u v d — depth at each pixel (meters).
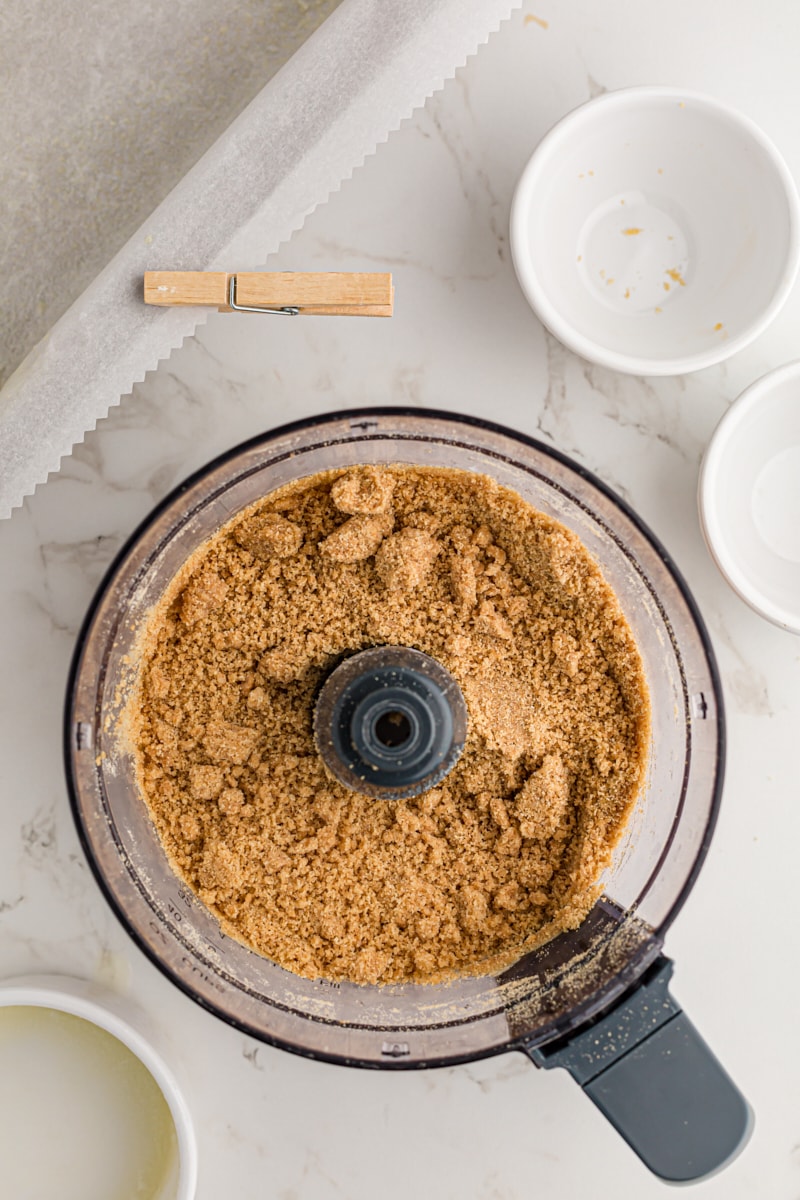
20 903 0.57
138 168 0.50
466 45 0.50
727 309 0.56
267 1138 0.58
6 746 0.57
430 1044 0.54
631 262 0.57
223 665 0.54
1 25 0.50
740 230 0.56
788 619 0.55
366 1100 0.58
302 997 0.55
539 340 0.58
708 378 0.58
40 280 0.50
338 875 0.54
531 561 0.54
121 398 0.57
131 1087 0.57
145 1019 0.57
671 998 0.53
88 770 0.54
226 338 0.57
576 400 0.58
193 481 0.54
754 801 0.59
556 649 0.54
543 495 0.54
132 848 0.54
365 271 0.57
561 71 0.58
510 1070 0.59
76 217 0.50
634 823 0.55
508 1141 0.59
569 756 0.55
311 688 0.55
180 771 0.55
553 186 0.56
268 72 0.51
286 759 0.55
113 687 0.54
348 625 0.54
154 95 0.50
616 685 0.55
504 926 0.55
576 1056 0.53
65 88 0.50
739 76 0.58
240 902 0.54
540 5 0.57
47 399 0.49
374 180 0.57
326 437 0.54
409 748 0.52
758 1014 0.59
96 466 0.57
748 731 0.59
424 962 0.55
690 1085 0.53
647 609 0.55
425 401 0.58
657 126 0.55
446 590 0.54
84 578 0.57
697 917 0.59
